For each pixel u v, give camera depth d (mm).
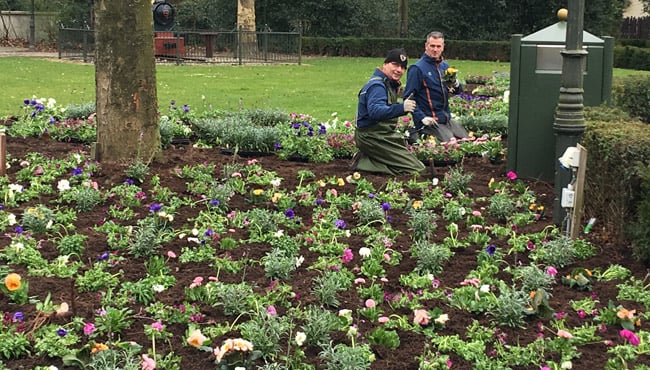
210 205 5879
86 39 24703
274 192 6305
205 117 10180
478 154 8008
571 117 5645
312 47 33281
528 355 3742
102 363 3484
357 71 23609
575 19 5578
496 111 11609
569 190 5234
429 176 6992
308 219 5812
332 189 6305
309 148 7789
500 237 5492
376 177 6957
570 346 3822
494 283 4586
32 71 20562
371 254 4980
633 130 5539
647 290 4559
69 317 3994
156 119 7027
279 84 18750
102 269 4633
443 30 33812
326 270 4703
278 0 35000
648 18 35750
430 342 3879
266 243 5219
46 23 35781
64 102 13883
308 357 3703
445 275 4793
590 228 5324
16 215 5633
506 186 6719
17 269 4629
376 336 3861
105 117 6852
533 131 6988
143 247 4906
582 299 4449
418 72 8500
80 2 34625
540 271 4629
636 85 9039
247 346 3443
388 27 36062
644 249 4895
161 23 27266
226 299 4133
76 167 6867
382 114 6773
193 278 4598
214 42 32406
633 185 5094
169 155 7504
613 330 4059
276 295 4316
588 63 7035
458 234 5535
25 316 4004
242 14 29266
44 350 3645
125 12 6668
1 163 6570
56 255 4898
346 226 5652
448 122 8703
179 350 3748
